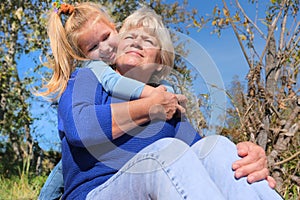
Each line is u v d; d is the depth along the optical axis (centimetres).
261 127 338
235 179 172
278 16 348
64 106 175
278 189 334
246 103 340
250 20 352
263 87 341
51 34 196
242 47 341
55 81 188
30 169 641
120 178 162
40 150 684
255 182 173
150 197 160
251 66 343
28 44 634
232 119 336
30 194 472
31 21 626
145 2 553
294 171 352
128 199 161
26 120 666
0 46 654
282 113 354
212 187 152
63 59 190
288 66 354
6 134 675
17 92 652
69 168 178
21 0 639
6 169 623
